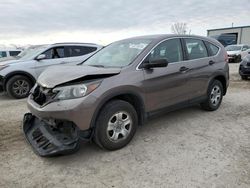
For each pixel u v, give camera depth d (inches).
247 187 109.7
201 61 195.2
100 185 113.7
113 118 140.8
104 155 140.5
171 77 168.6
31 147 151.7
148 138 162.7
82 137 131.3
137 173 122.6
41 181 117.3
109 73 139.0
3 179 119.0
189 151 144.2
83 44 348.5
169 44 174.9
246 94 293.4
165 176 119.5
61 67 158.2
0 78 286.7
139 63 153.3
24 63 297.3
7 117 213.3
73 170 126.3
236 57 837.2
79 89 128.0
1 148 151.0
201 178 117.2
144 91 152.2
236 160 133.0
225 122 191.8
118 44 187.2
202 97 200.8
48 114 129.0
